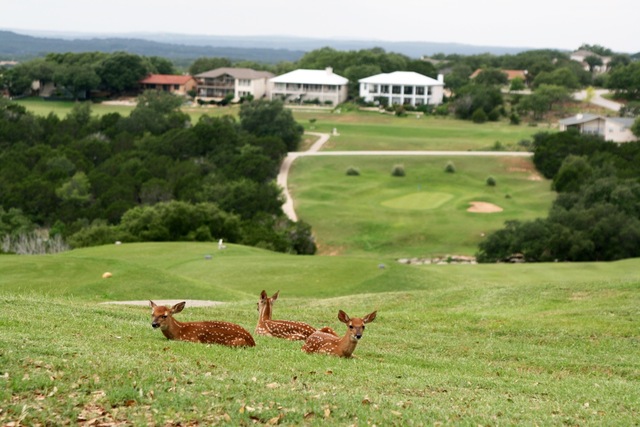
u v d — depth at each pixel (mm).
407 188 128750
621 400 19156
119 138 139625
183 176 118750
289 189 128000
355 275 52281
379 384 18109
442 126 185500
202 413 14484
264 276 52594
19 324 21422
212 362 18609
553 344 28766
